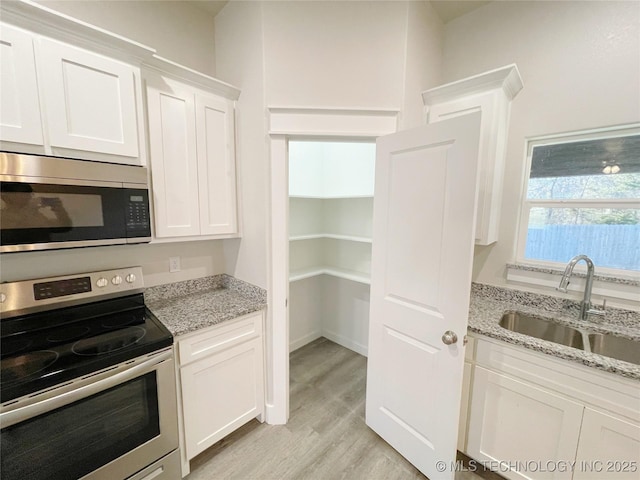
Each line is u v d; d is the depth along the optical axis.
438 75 2.12
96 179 1.29
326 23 1.65
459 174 1.26
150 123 1.50
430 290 1.43
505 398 1.45
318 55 1.67
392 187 1.57
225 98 1.82
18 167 1.09
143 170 1.43
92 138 1.27
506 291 1.95
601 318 1.60
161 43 1.78
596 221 1.69
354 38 1.66
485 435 1.53
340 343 3.11
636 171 1.57
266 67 1.65
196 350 1.53
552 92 1.72
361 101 1.70
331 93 1.69
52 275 1.48
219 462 1.65
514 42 1.83
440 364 1.42
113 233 1.36
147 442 1.32
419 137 1.42
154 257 1.85
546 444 1.34
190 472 1.58
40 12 1.08
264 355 1.90
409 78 1.73
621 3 1.49
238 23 1.80
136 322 1.51
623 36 1.50
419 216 1.45
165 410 1.36
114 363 1.18
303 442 1.80
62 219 1.21
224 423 1.71
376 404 1.82
